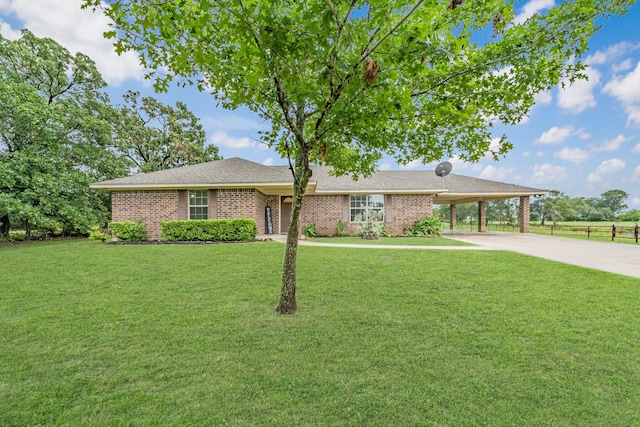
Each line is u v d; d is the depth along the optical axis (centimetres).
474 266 754
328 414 231
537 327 396
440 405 241
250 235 1233
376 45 246
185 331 387
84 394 255
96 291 561
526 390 261
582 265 770
